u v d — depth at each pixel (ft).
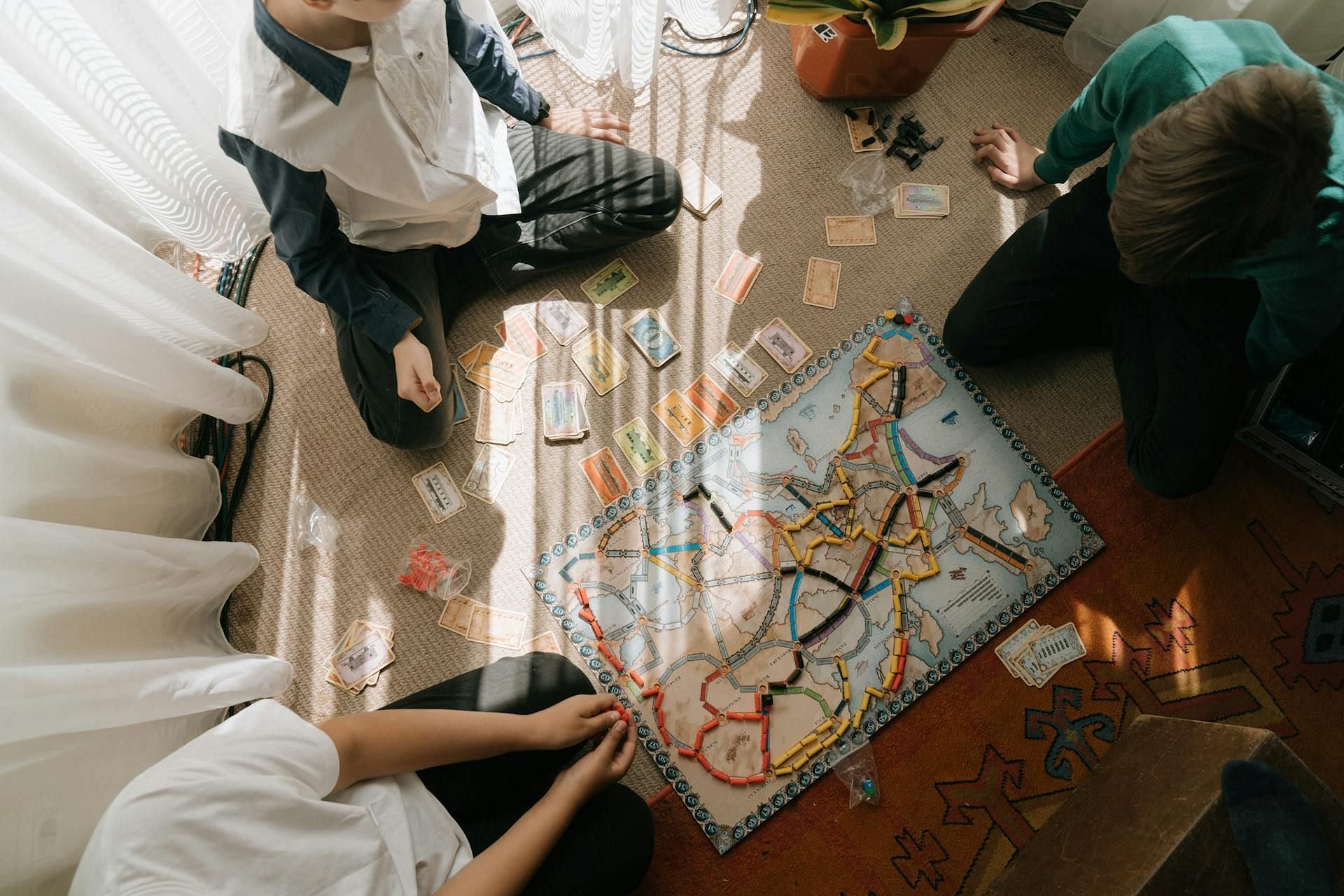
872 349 6.27
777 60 6.98
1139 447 5.56
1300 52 6.25
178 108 4.80
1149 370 5.54
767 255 6.52
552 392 6.15
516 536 5.90
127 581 4.31
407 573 5.77
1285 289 4.50
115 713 3.82
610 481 6.01
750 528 5.91
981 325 5.94
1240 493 6.01
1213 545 5.91
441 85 4.67
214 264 6.36
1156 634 5.75
